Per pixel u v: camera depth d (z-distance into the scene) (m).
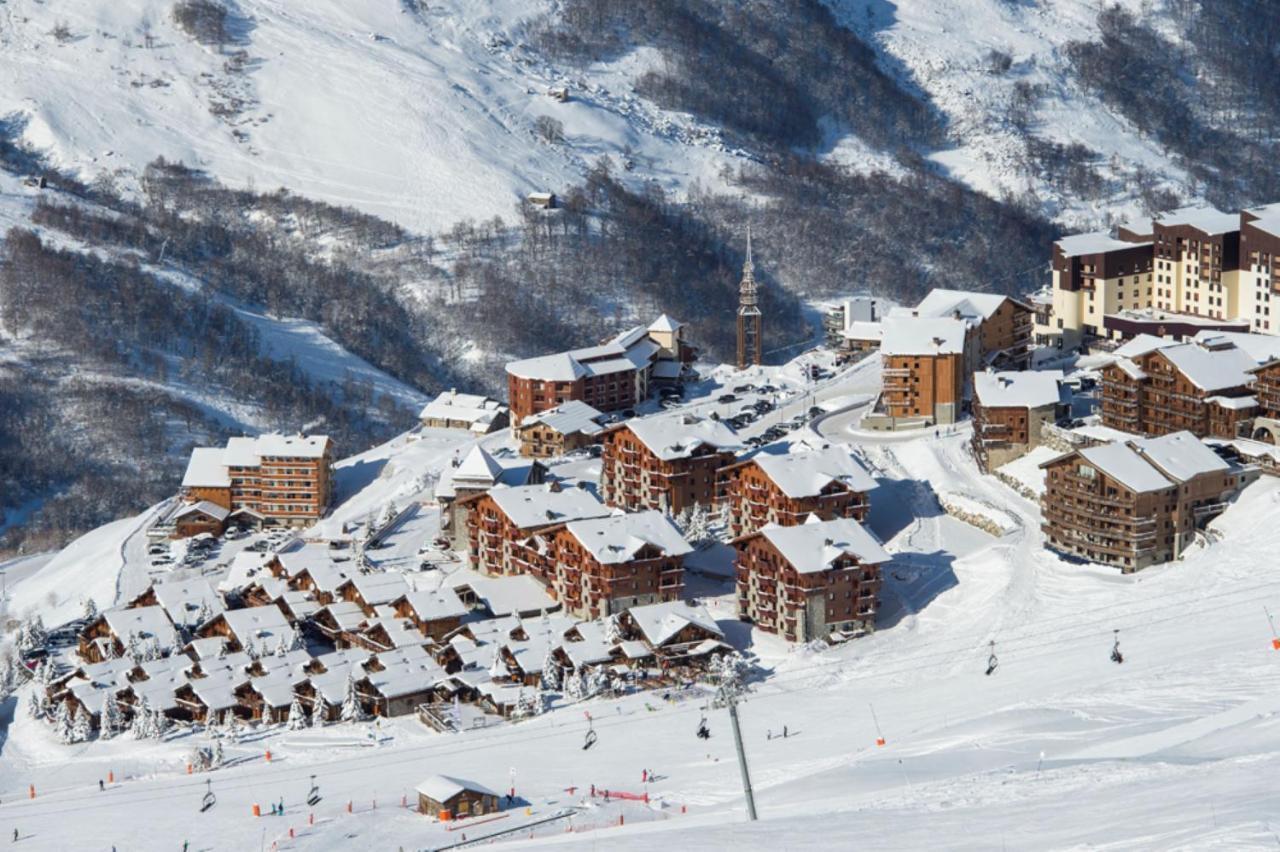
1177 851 153.38
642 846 184.75
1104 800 177.38
